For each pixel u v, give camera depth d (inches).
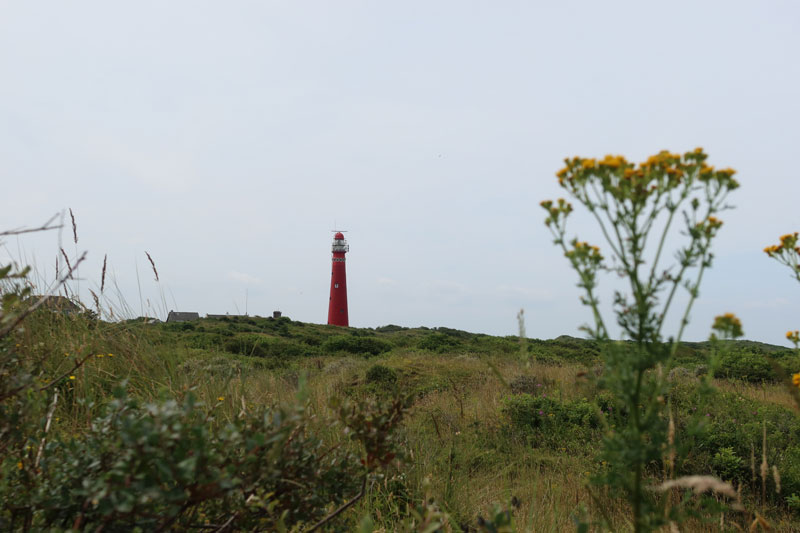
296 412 60.4
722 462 183.2
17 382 62.2
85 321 171.0
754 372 378.9
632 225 53.8
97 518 54.3
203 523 65.8
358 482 77.9
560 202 61.8
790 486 174.1
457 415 265.3
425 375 416.8
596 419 244.7
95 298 167.8
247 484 57.8
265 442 56.6
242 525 61.0
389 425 73.9
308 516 67.2
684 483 53.6
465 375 421.7
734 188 53.4
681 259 53.9
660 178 53.7
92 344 147.5
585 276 57.2
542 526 115.7
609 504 122.7
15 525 58.9
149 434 48.3
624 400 54.9
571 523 119.3
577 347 761.6
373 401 78.2
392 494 122.1
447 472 154.3
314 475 66.9
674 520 56.0
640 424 52.7
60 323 154.3
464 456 187.6
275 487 64.7
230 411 118.8
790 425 237.3
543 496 147.9
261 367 260.7
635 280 53.2
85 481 50.5
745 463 183.3
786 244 98.9
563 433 234.8
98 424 61.4
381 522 106.6
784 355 420.2
